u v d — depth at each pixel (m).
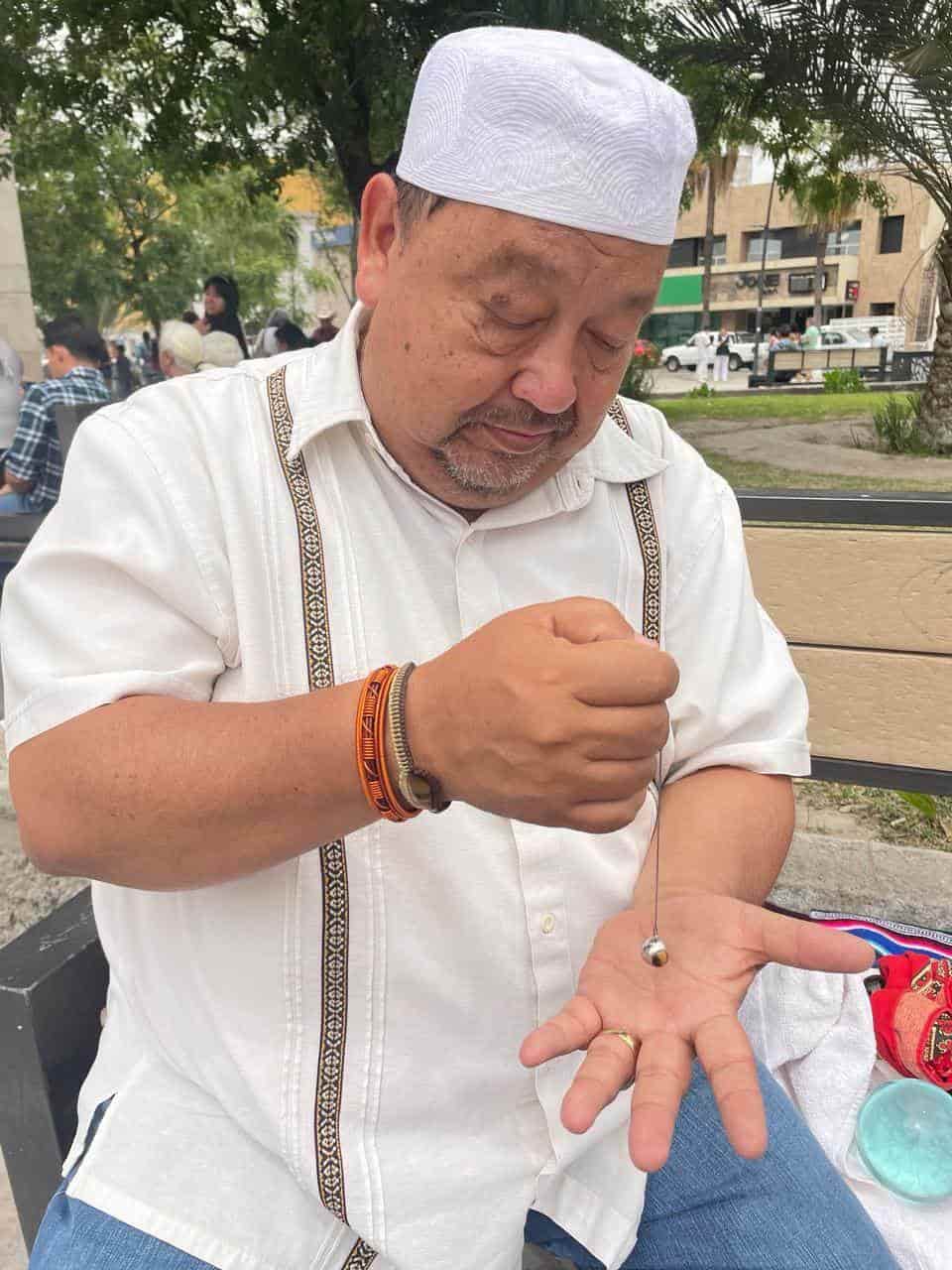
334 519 0.98
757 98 7.09
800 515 1.95
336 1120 0.99
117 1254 0.95
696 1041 0.82
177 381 1.04
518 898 1.01
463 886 0.99
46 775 0.84
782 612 2.02
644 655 0.68
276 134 9.05
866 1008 1.53
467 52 0.79
